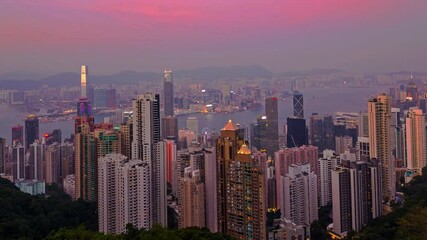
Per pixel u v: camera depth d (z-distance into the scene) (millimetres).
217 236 52312
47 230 73188
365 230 74812
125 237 50625
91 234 48500
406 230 65500
